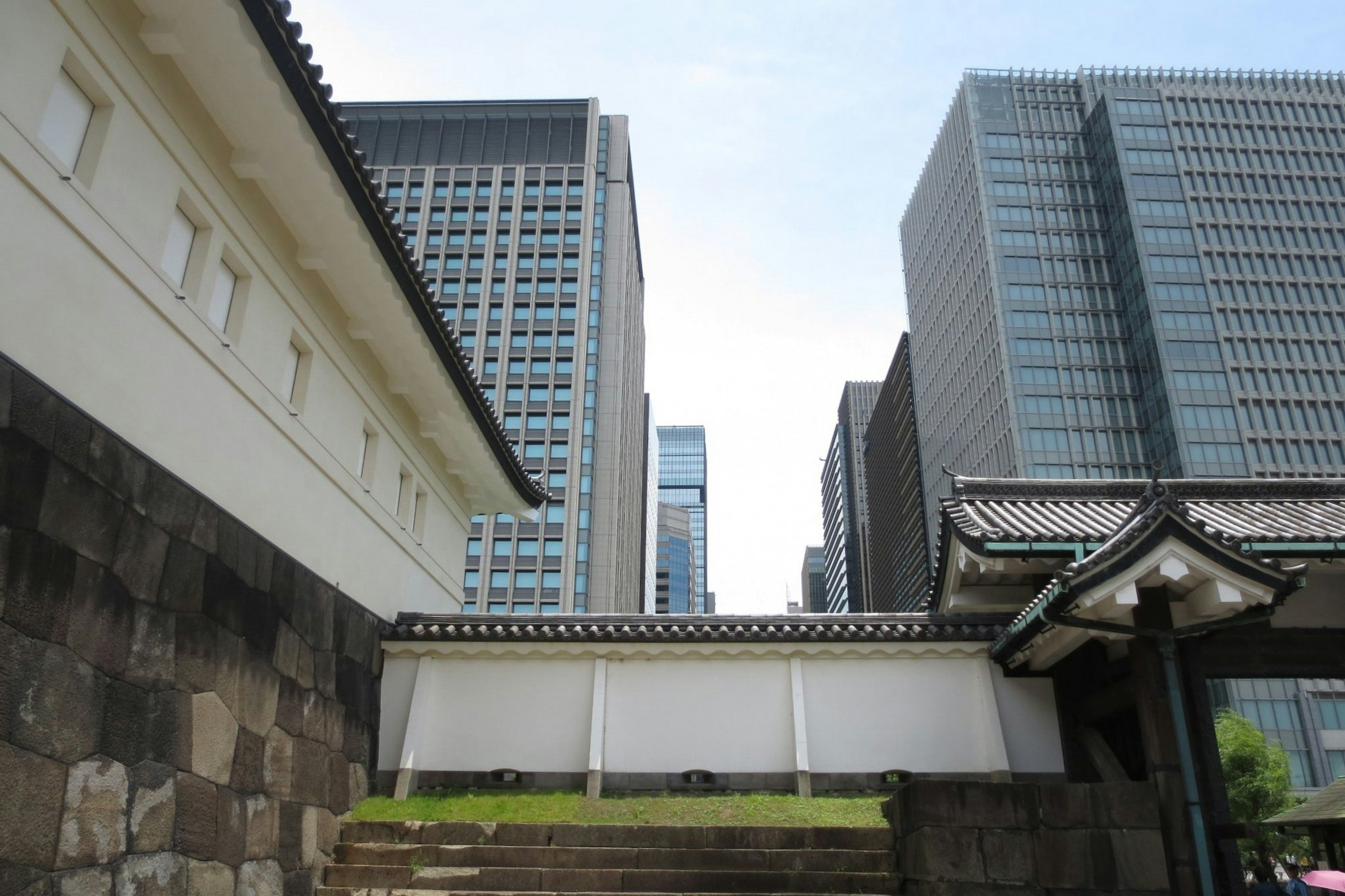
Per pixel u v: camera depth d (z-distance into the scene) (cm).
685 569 17588
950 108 9694
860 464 17575
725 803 1250
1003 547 1238
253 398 1073
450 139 7788
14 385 695
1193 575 961
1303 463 7412
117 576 792
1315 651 1174
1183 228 8138
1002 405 8056
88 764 731
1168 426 7544
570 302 7194
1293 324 7850
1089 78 9081
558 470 6762
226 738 932
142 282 870
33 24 752
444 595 1845
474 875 1057
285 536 1138
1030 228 8575
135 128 877
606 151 7794
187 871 838
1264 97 8606
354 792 1251
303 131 1005
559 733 1393
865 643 1416
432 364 1463
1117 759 1260
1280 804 3662
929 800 976
